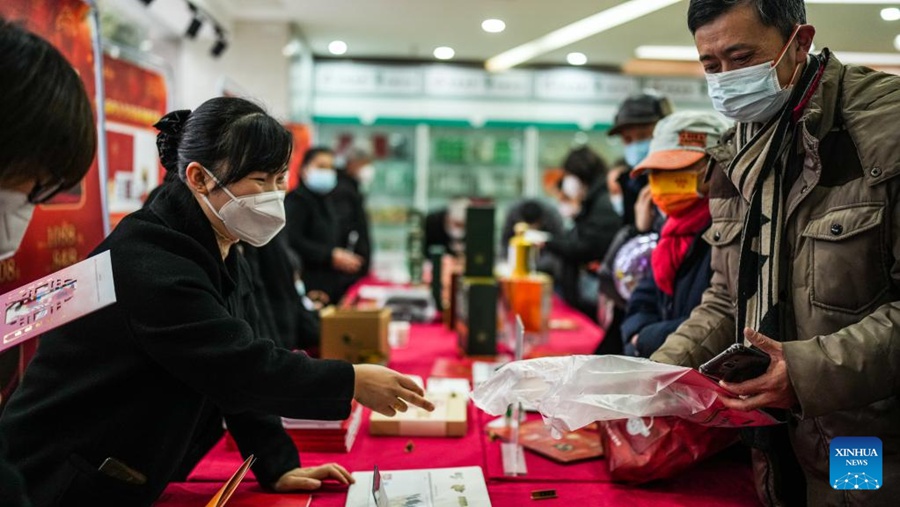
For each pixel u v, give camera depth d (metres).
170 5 4.32
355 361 2.67
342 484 1.59
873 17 2.86
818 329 1.31
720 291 1.62
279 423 1.66
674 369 1.33
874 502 1.31
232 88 4.36
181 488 1.59
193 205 1.36
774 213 1.37
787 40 1.33
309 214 4.33
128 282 1.26
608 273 2.69
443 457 1.83
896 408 1.30
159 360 1.26
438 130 7.43
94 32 2.34
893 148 1.21
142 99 3.26
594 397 1.38
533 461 1.81
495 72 7.08
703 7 1.36
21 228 0.99
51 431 1.26
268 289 2.62
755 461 1.51
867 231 1.25
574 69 7.02
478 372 2.65
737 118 1.42
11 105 0.87
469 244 3.09
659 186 1.92
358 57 6.98
